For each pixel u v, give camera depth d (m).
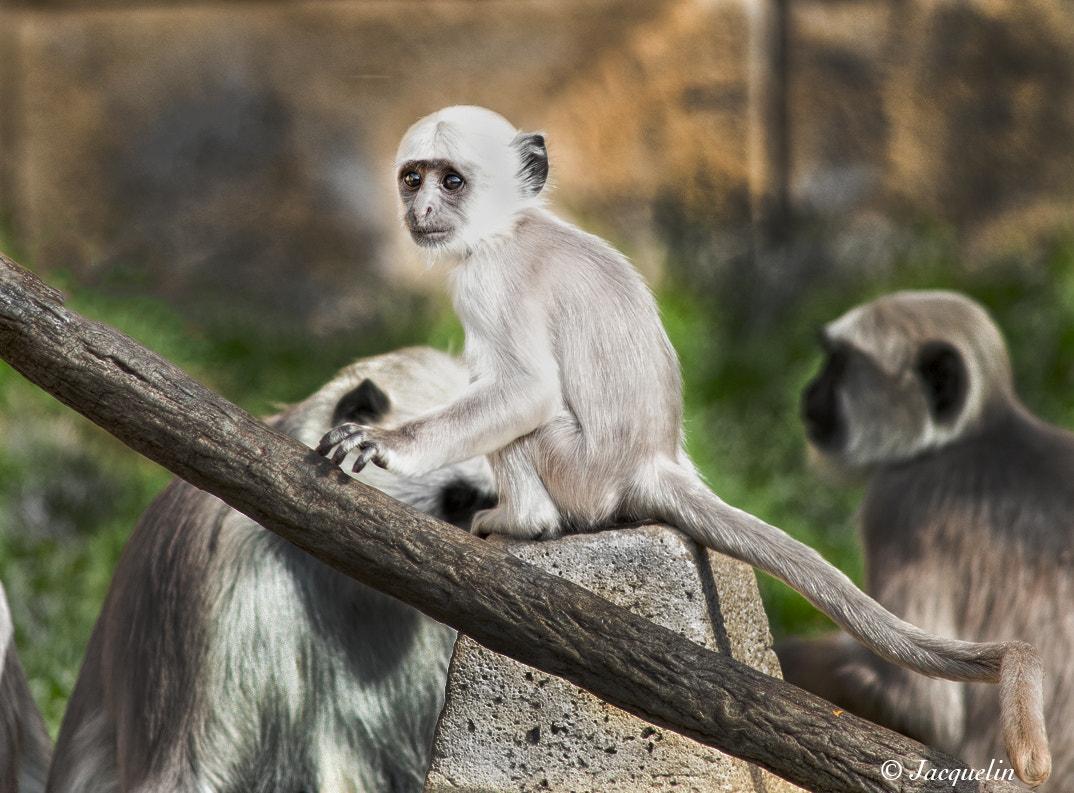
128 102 23.19
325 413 7.52
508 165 6.01
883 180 21.84
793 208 22.20
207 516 7.60
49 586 12.76
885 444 10.49
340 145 22.80
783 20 22.23
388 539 5.28
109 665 7.89
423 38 22.72
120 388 5.20
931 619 9.55
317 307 22.02
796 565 5.60
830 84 22.09
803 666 10.49
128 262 22.78
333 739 7.18
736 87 22.14
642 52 22.38
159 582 7.58
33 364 5.18
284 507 5.28
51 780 8.06
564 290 5.87
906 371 10.36
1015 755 4.63
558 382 5.86
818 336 11.32
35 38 23.31
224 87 23.03
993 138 21.47
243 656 7.08
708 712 5.17
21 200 23.27
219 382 18.77
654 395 5.99
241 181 22.92
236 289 22.41
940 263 20.19
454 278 6.01
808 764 5.09
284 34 22.97
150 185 23.09
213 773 7.02
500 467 6.11
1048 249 20.20
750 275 21.17
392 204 22.48
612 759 6.04
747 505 15.09
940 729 9.34
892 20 21.84
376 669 7.27
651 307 6.08
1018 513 9.52
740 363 18.70
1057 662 8.91
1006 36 21.45
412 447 5.40
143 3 23.25
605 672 5.24
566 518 6.05
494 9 22.56
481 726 6.18
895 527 10.16
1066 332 17.44
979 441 10.05
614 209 22.33
